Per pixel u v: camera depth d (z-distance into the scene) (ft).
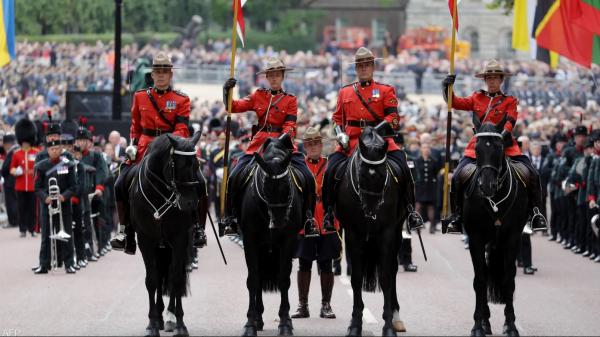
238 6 205.46
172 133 191.93
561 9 350.23
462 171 191.31
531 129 493.36
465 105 200.23
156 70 191.52
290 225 185.26
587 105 625.00
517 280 257.34
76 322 194.90
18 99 617.62
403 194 187.83
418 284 247.29
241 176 191.83
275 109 197.16
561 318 202.08
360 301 182.29
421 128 445.37
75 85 648.79
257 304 192.03
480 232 186.50
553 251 319.68
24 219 348.79
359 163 179.42
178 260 180.86
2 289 236.22
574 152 327.47
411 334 185.47
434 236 361.30
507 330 181.57
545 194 325.62
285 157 181.27
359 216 180.96
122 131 405.39
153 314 181.16
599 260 292.81
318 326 194.80
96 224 299.58
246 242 186.50
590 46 350.02
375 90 193.67
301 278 205.26
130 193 186.39
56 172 264.72
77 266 271.08
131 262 288.71
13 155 357.00
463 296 228.43
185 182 174.81
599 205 291.79
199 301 220.23
